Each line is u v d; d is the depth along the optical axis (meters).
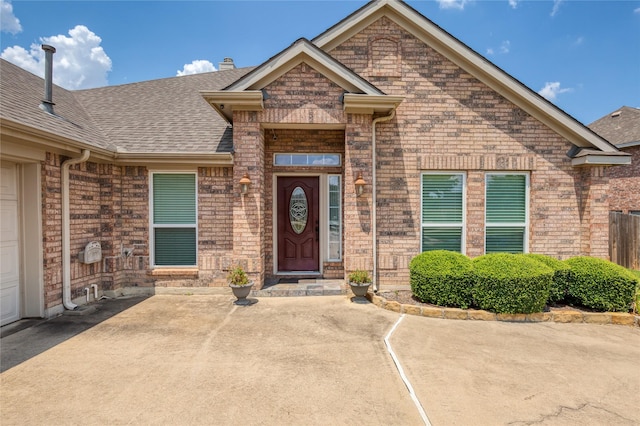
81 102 9.95
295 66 7.20
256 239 7.25
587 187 7.64
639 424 3.06
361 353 4.50
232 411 3.22
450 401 3.39
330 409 3.26
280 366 4.14
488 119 7.75
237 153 7.22
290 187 8.55
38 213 5.94
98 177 7.36
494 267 6.03
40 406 3.29
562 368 4.12
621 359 4.40
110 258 7.42
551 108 7.57
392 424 3.04
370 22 7.77
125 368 4.08
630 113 18.66
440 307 6.18
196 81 11.38
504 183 7.92
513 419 3.11
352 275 7.02
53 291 6.13
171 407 3.28
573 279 6.23
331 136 8.26
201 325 5.60
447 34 7.55
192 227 7.85
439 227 7.88
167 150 7.49
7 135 4.87
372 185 7.38
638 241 10.90
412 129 7.71
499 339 5.03
